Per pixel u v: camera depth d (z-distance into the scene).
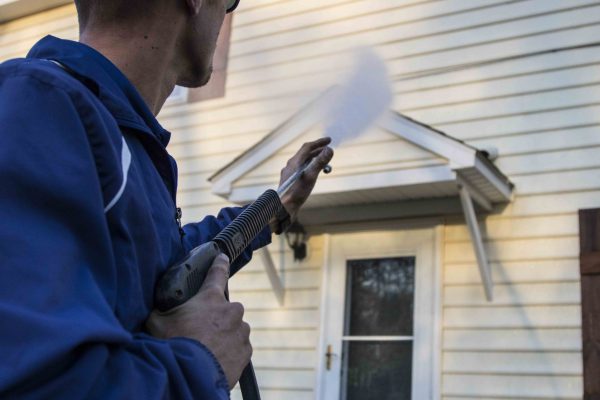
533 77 5.16
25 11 7.62
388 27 5.71
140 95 1.06
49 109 0.87
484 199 4.96
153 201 1.02
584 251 4.66
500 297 4.87
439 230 5.16
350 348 5.28
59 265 0.79
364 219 5.40
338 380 5.22
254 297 5.68
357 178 4.91
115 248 0.89
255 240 1.44
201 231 1.41
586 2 5.16
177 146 6.37
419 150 4.75
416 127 4.77
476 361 4.82
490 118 5.20
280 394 5.37
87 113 0.89
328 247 5.50
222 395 0.88
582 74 5.04
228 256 1.12
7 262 0.77
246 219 1.18
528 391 4.63
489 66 5.30
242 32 6.36
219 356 0.92
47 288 0.77
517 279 4.85
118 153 0.92
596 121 4.93
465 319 4.93
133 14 1.10
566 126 4.99
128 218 0.92
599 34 5.07
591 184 4.83
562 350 4.61
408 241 5.25
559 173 4.93
